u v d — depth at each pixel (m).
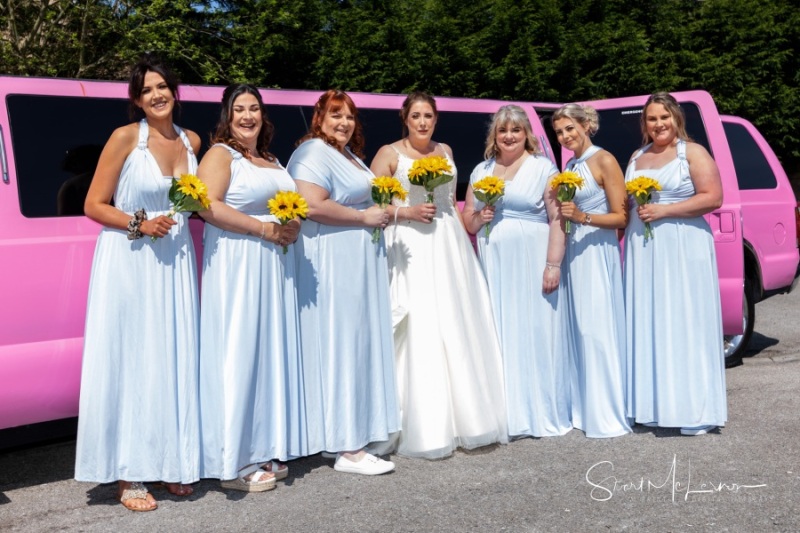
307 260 4.38
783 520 3.71
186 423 3.95
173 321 3.93
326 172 4.34
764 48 15.62
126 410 3.88
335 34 13.36
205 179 4.02
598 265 5.02
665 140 4.98
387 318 4.55
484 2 13.44
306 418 4.35
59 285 4.16
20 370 4.06
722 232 6.30
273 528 3.73
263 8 12.95
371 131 5.48
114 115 4.51
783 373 6.58
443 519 3.79
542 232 5.07
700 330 4.89
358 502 4.04
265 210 4.16
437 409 4.65
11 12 11.13
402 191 4.46
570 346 5.19
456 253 4.82
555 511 3.86
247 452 4.05
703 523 3.70
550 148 6.19
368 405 4.46
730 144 7.22
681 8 16.12
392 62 12.50
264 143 4.35
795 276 7.54
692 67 14.68
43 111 4.27
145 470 3.89
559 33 13.18
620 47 13.41
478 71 12.80
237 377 3.99
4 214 4.04
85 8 11.23
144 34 11.40
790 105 15.72
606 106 6.58
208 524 3.80
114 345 3.85
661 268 4.91
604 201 5.06
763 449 4.67
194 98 4.84
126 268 3.86
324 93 4.48
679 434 5.00
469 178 5.83
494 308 5.05
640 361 4.97
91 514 3.98
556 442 4.93
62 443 5.30
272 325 4.12
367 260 4.43
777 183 7.47
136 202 3.94
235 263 4.04
